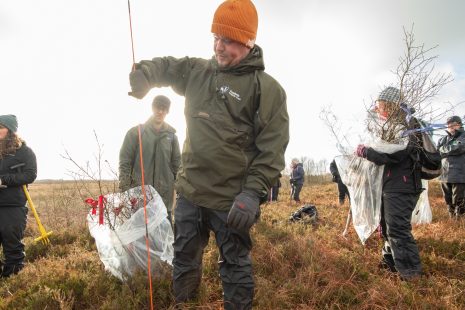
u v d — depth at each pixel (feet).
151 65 7.45
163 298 9.05
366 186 13.07
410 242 11.38
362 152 11.69
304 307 8.90
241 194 6.70
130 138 13.69
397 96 12.83
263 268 11.70
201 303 8.69
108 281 10.28
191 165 7.30
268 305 8.72
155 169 13.96
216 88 7.11
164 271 10.30
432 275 11.68
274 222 22.34
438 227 18.04
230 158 7.00
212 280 10.61
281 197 47.96
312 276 10.55
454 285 10.49
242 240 7.32
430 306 9.16
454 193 21.54
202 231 7.84
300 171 41.19
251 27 6.77
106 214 10.71
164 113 13.92
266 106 6.98
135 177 13.34
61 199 25.13
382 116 13.16
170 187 14.28
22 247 12.51
